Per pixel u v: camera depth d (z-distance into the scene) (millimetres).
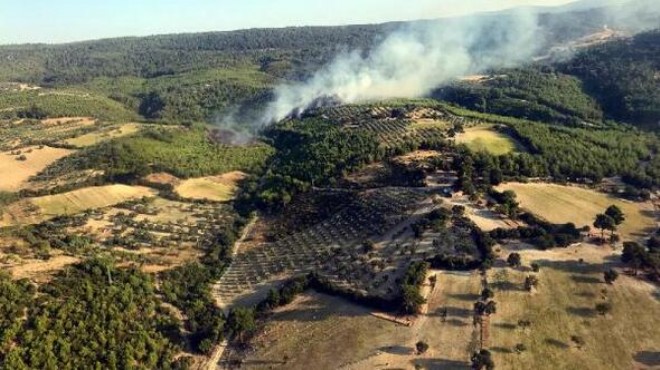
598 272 177375
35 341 155250
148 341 170875
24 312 164750
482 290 173250
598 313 160500
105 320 172875
